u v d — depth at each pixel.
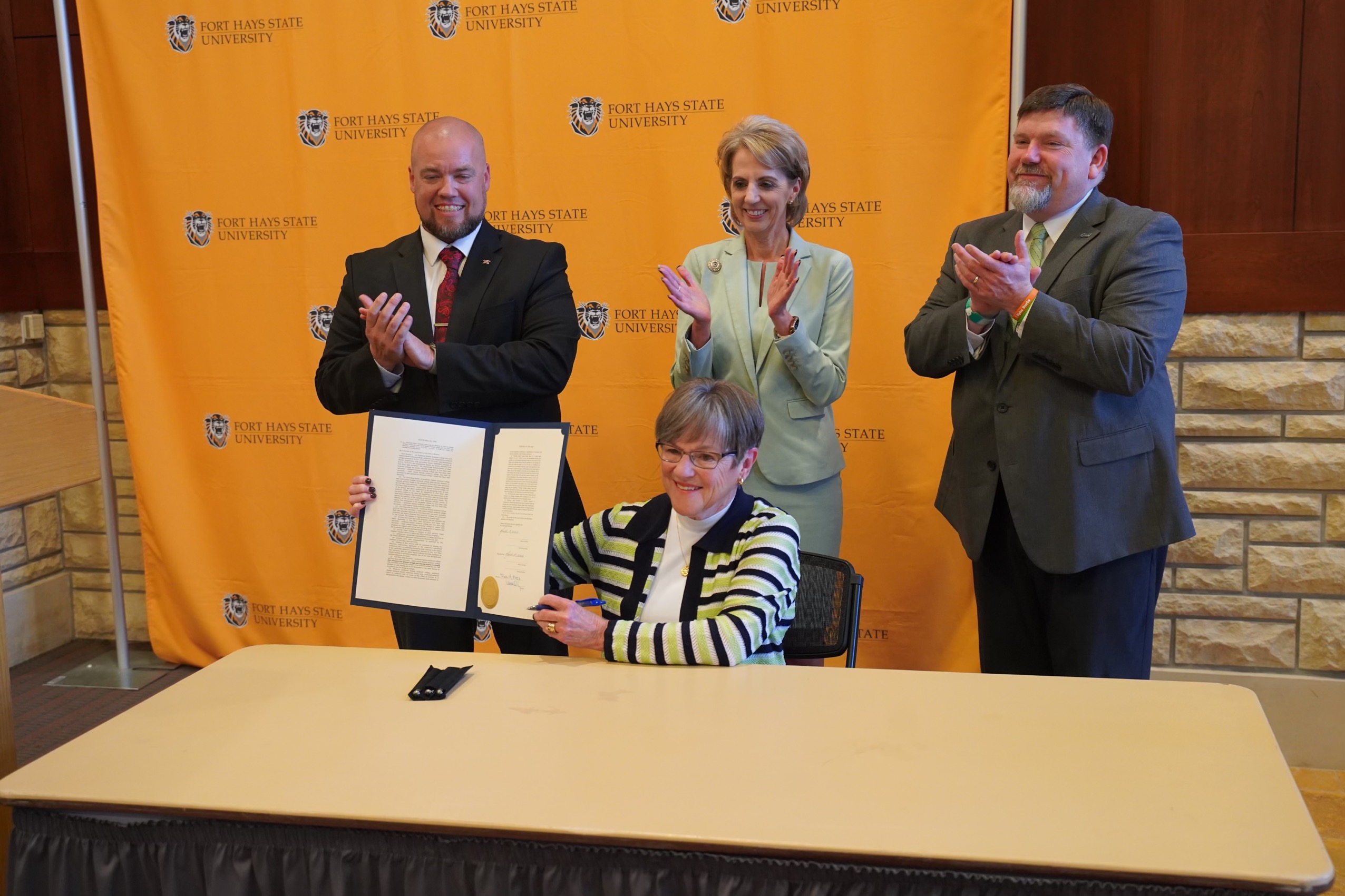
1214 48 2.79
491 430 1.77
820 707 1.51
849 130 3.01
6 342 3.60
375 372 2.32
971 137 2.95
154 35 3.30
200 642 3.57
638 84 3.10
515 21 3.13
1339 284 2.80
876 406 3.11
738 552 1.81
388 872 1.27
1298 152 2.79
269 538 3.49
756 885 1.19
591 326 3.23
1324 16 2.72
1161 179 2.87
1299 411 2.88
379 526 1.78
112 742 1.45
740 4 3.01
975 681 1.61
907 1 2.93
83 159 3.46
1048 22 2.96
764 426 1.83
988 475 2.29
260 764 1.38
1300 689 2.96
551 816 1.23
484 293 2.43
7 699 1.48
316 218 3.31
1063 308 2.09
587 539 1.93
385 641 3.47
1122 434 2.17
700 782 1.30
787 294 2.35
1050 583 2.27
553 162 3.17
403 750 1.41
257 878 1.30
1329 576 2.92
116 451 3.70
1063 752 1.36
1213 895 1.10
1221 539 2.96
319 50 3.23
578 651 3.21
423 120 3.21
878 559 3.17
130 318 3.42
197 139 3.33
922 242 3.01
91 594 3.83
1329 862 1.11
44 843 1.34
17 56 3.54
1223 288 2.87
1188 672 3.03
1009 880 1.14
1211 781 1.28
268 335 3.39
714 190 3.11
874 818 1.21
